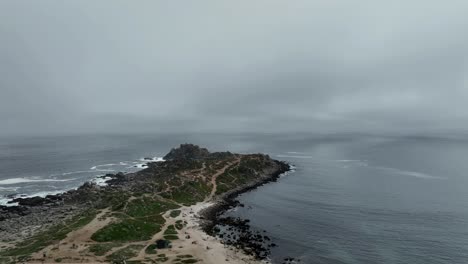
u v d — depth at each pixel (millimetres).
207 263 84812
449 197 165250
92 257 85438
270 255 94125
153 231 108000
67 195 161125
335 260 92000
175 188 156000
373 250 99062
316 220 128125
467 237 109688
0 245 96500
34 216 130375
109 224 108500
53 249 90250
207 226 117312
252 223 123875
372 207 146875
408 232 114500
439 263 90688
